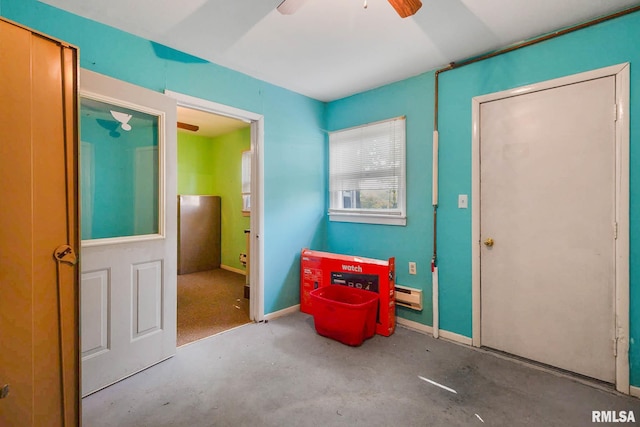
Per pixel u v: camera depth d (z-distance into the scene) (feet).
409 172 8.82
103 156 6.12
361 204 10.16
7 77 3.44
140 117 6.58
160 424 4.93
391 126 9.18
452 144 7.88
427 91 8.38
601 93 5.87
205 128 15.31
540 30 6.35
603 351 5.97
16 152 3.52
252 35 6.59
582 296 6.17
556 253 6.44
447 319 8.10
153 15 5.88
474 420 5.05
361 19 5.98
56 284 3.86
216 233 16.90
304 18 5.98
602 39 5.83
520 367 6.63
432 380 6.18
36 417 3.69
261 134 9.06
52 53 3.80
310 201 10.60
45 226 3.76
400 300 8.85
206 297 11.64
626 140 5.62
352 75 8.64
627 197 5.64
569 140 6.23
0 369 3.42
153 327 6.65
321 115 10.96
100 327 5.76
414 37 6.65
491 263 7.32
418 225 8.64
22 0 5.25
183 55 7.35
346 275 9.09
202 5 5.56
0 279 3.41
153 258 6.61
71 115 3.96
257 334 8.36
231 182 16.22
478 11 5.72
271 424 4.96
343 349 7.51
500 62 7.07
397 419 5.07
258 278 9.16
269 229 9.37
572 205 6.23
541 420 5.05
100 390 5.75
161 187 6.75
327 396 5.67
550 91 6.42
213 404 5.43
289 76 8.76
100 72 6.12
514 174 6.93
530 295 6.79
